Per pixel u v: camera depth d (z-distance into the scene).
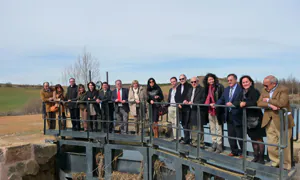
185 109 6.50
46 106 9.32
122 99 8.07
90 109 8.63
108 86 8.55
